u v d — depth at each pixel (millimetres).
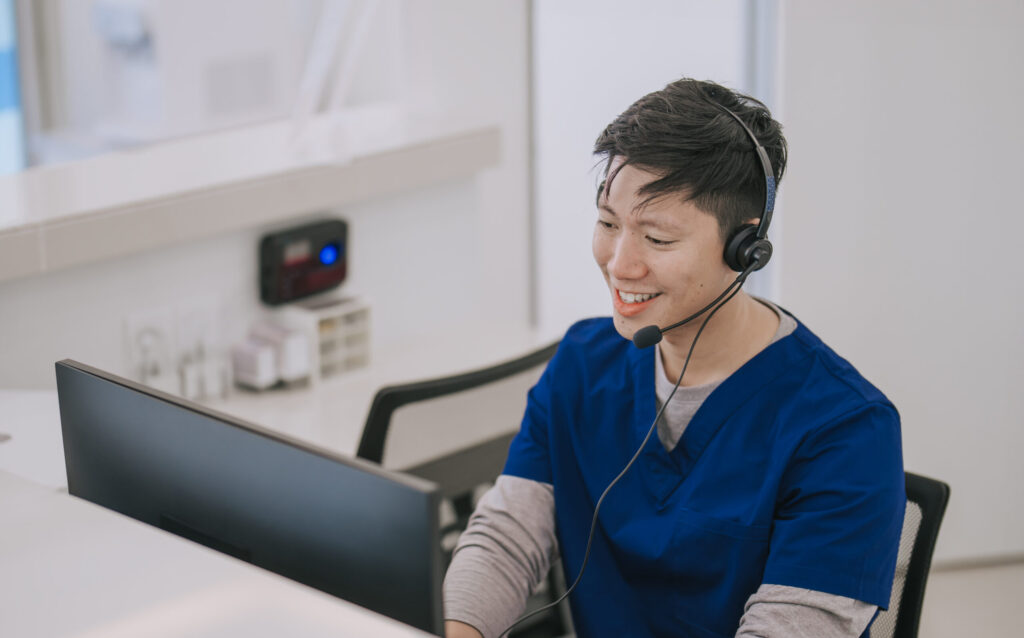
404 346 2523
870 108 2398
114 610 836
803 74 2377
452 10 2744
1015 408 2588
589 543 1214
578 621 1269
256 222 2180
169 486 993
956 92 2383
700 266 1092
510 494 1278
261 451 905
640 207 1073
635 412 1243
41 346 2006
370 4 2408
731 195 1080
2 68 3994
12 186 2084
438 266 2617
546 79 2961
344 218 2406
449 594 1192
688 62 2717
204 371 2211
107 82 4117
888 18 2342
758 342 1184
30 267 1882
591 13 2842
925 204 2457
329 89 3914
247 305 2311
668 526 1191
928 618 2520
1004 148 2412
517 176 3020
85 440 1062
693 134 1062
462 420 1804
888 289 2518
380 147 2373
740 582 1146
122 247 1996
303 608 822
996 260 2488
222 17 4062
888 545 1081
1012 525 2678
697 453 1194
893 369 2572
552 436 1294
